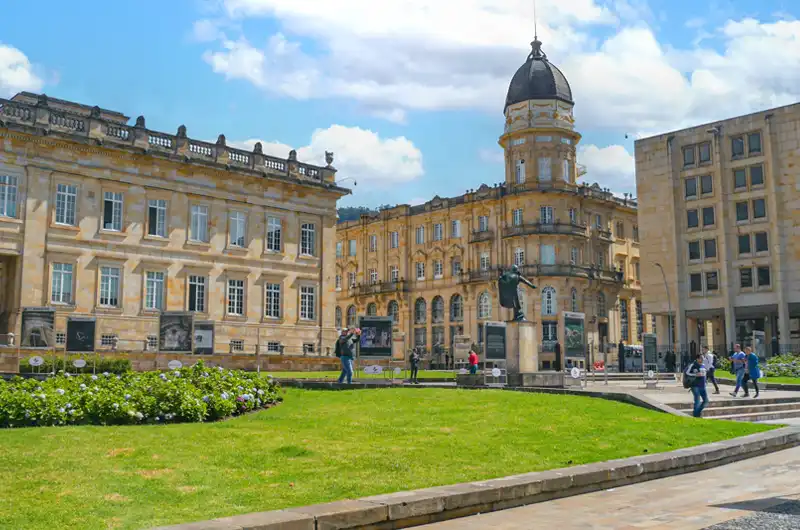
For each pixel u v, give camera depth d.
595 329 81.19
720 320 75.00
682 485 12.93
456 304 87.50
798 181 65.44
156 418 18.23
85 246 46.59
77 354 38.44
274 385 25.94
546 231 78.31
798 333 69.62
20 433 15.40
